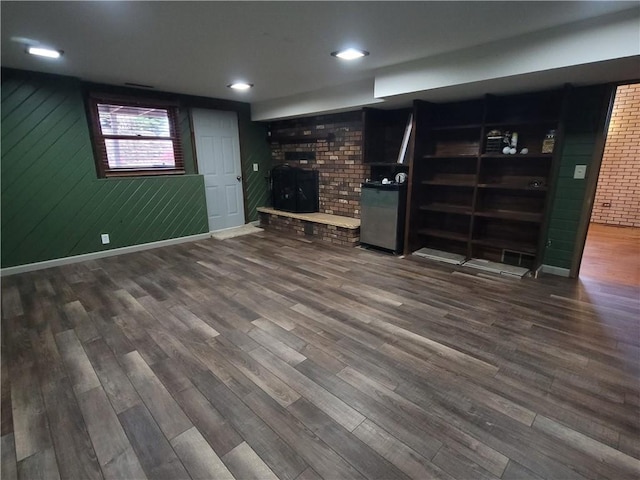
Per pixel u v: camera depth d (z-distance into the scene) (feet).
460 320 8.47
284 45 8.79
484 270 12.01
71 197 13.09
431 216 14.57
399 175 14.02
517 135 11.44
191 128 16.40
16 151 11.78
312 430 5.21
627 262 12.76
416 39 8.38
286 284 10.99
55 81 12.10
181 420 5.43
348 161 16.05
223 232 18.08
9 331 8.19
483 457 4.69
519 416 5.40
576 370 6.48
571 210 10.93
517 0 6.28
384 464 4.62
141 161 15.07
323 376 6.45
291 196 17.97
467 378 6.32
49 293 10.43
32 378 6.47
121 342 7.69
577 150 10.52
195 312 9.10
